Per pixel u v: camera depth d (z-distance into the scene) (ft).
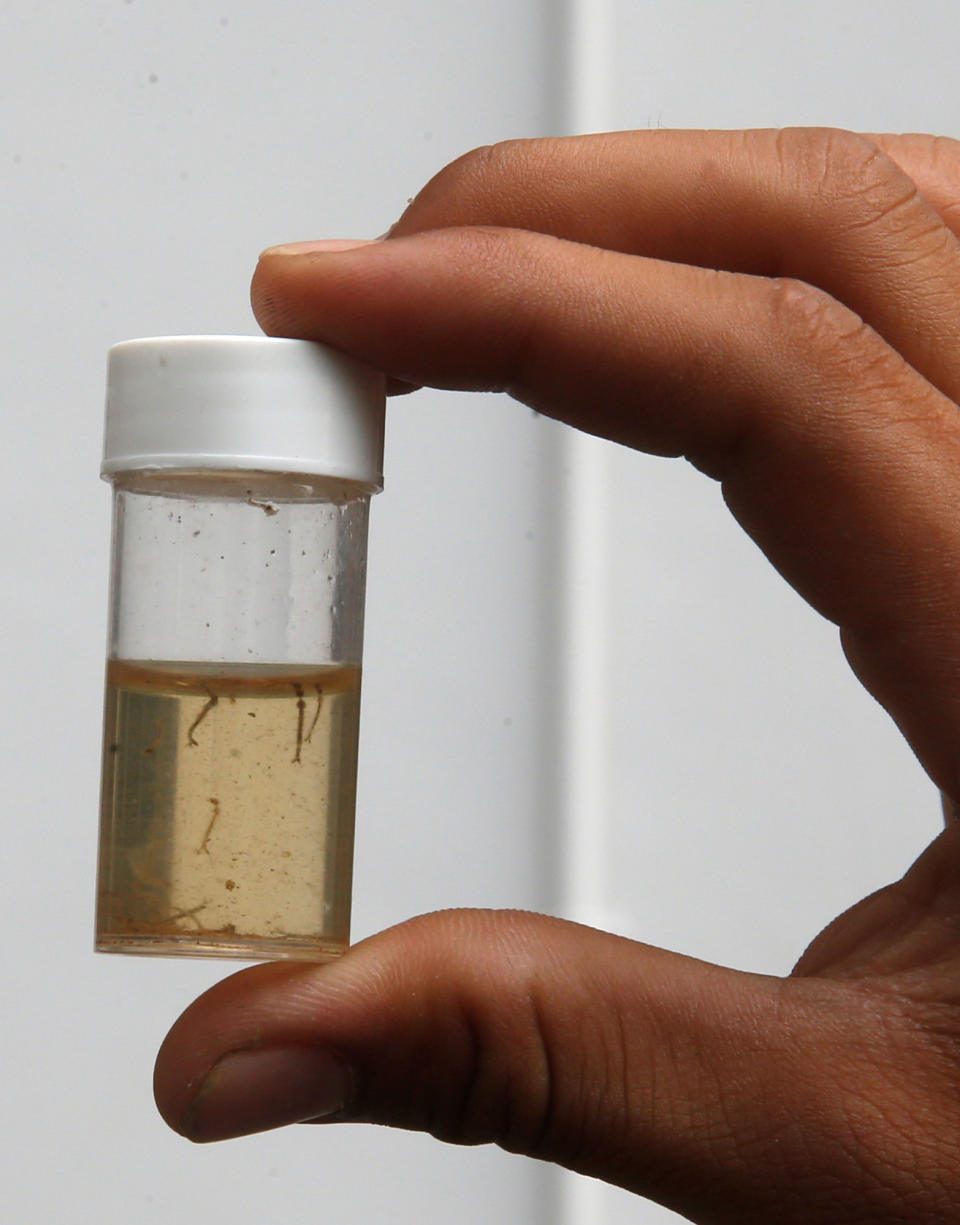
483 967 1.16
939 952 1.17
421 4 1.71
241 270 1.61
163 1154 1.55
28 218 1.55
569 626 1.76
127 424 1.15
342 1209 1.60
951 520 1.16
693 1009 1.16
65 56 1.57
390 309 1.17
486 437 1.74
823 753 1.86
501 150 1.25
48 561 1.55
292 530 1.16
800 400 1.17
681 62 1.81
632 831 1.76
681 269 1.19
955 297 1.21
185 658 1.15
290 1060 1.16
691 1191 1.16
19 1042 1.52
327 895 1.16
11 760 1.53
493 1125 1.17
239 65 1.63
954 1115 1.15
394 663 1.68
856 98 1.89
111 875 1.15
